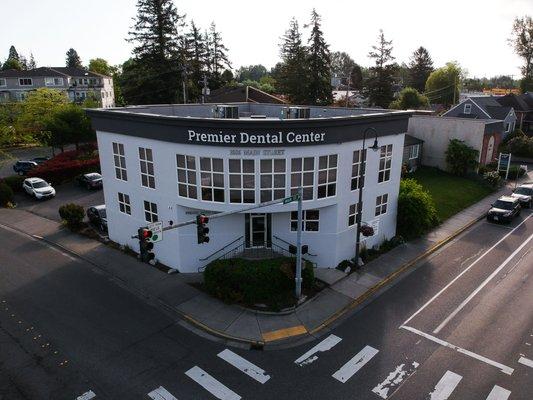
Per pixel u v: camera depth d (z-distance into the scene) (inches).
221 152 778.2
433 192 1419.8
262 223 872.3
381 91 2792.8
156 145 834.2
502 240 1081.4
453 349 637.3
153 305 759.1
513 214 1237.1
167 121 791.7
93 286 826.8
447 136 1692.9
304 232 872.3
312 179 811.4
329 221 865.5
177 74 2233.0
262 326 694.5
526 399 538.3
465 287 830.5
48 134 1828.2
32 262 936.3
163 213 874.1
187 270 877.8
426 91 3772.1
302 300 765.9
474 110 2449.6
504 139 2364.7
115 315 726.5
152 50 2188.7
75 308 746.8
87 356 617.0
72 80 3321.9
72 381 565.0
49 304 759.7
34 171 1549.0
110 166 962.7
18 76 3137.3
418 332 681.0
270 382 566.9
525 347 641.0
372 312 743.1
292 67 2711.6
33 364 598.9
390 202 1000.2
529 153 2119.8
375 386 559.5
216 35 3184.1
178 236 856.3
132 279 847.7
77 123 1892.2
